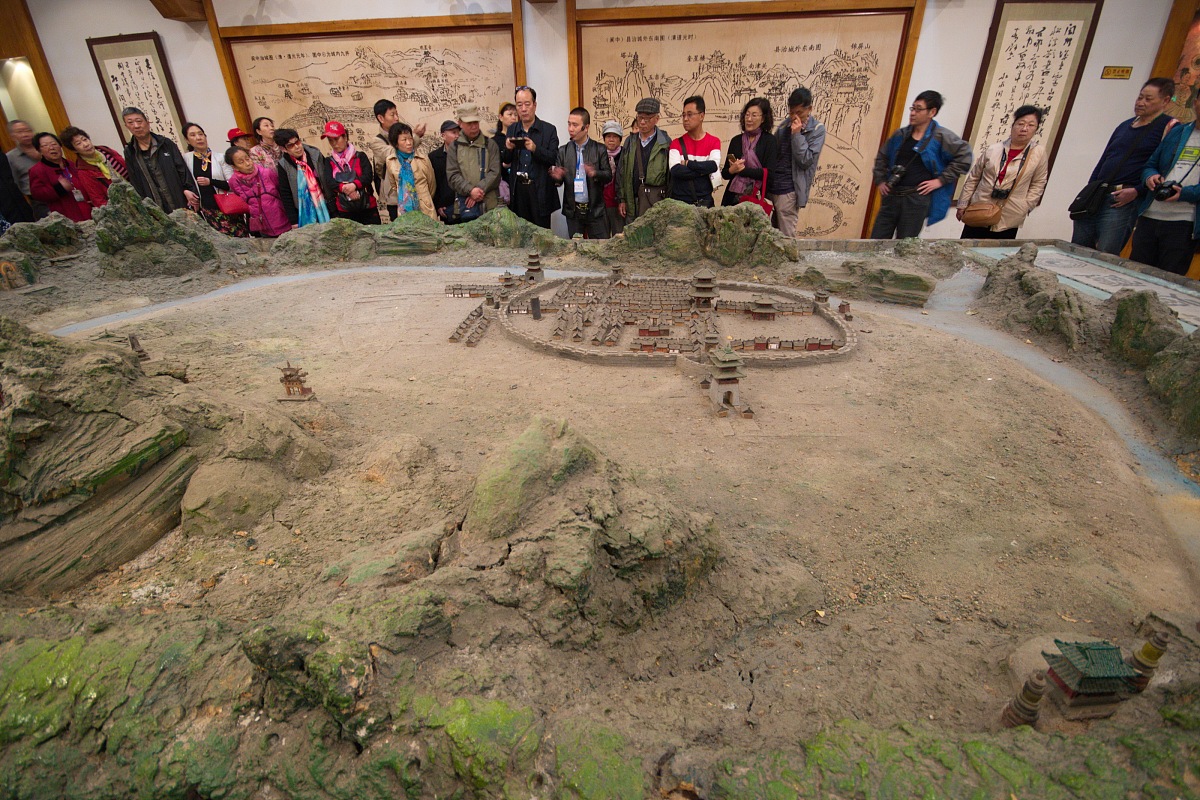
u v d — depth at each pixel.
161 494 4.62
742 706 3.36
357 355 8.51
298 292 11.34
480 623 3.33
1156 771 2.40
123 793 2.82
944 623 4.18
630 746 2.80
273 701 2.98
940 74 13.70
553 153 13.14
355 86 15.50
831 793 2.53
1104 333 8.26
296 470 5.25
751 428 6.66
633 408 7.07
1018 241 12.91
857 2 12.95
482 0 14.08
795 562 4.71
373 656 2.94
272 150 14.25
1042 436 6.47
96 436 4.47
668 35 13.85
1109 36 13.07
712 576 4.29
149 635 3.35
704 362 7.91
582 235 14.77
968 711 3.31
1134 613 4.23
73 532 4.21
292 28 14.73
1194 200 9.65
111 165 13.95
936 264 11.74
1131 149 10.65
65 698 3.02
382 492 5.15
